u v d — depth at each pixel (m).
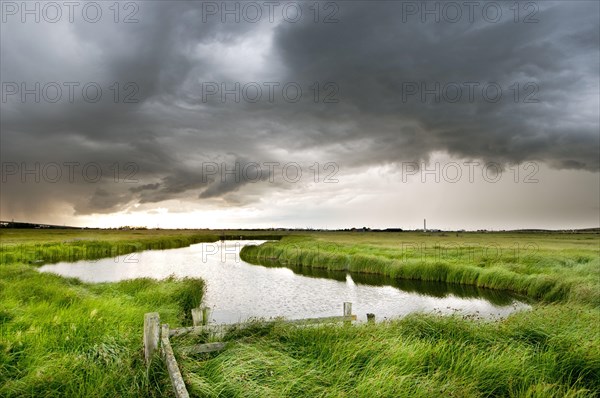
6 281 17.91
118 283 19.78
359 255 38.47
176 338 8.08
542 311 10.66
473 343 8.14
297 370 6.50
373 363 6.70
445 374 6.50
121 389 5.97
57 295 13.66
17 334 7.57
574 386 6.22
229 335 8.46
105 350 7.47
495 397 6.16
